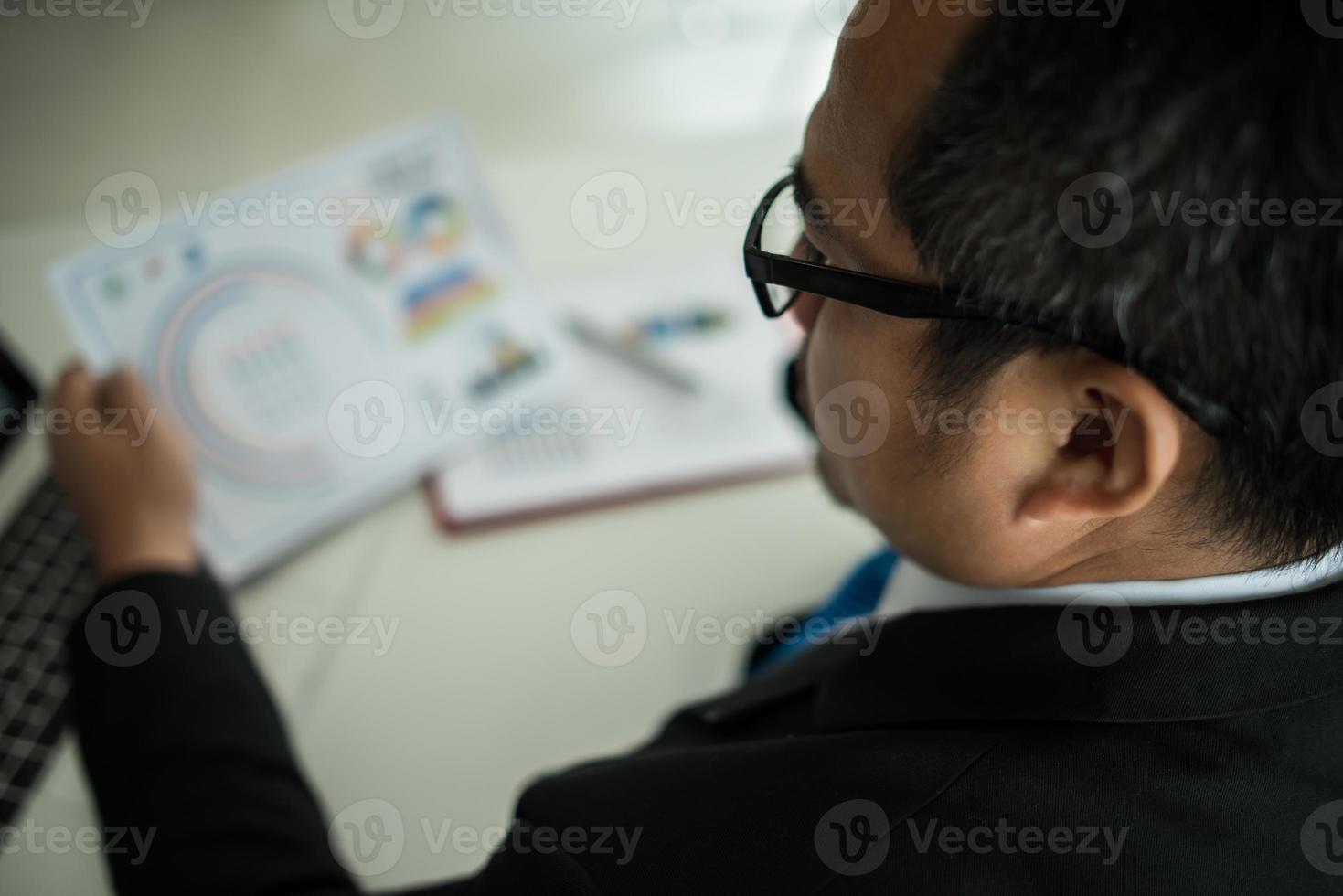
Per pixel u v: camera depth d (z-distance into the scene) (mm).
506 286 733
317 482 657
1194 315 227
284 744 504
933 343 283
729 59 1039
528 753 608
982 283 255
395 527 669
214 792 464
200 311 662
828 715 377
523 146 936
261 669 580
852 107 271
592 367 745
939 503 322
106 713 485
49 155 859
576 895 326
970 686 335
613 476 695
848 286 291
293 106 925
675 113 985
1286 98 201
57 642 585
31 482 644
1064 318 247
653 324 767
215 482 639
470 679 623
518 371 718
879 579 604
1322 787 315
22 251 752
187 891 436
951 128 242
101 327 642
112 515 572
